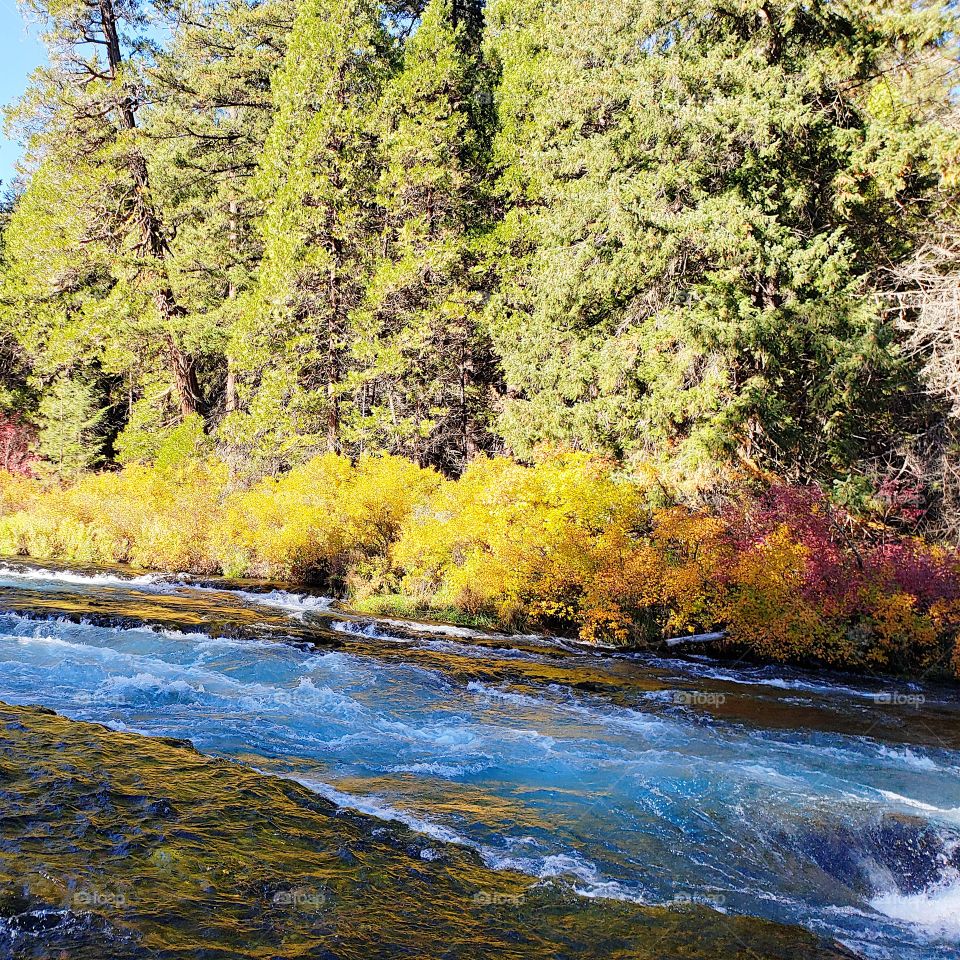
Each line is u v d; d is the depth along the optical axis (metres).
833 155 16.41
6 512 21.98
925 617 12.20
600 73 20.28
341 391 23.38
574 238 20.25
